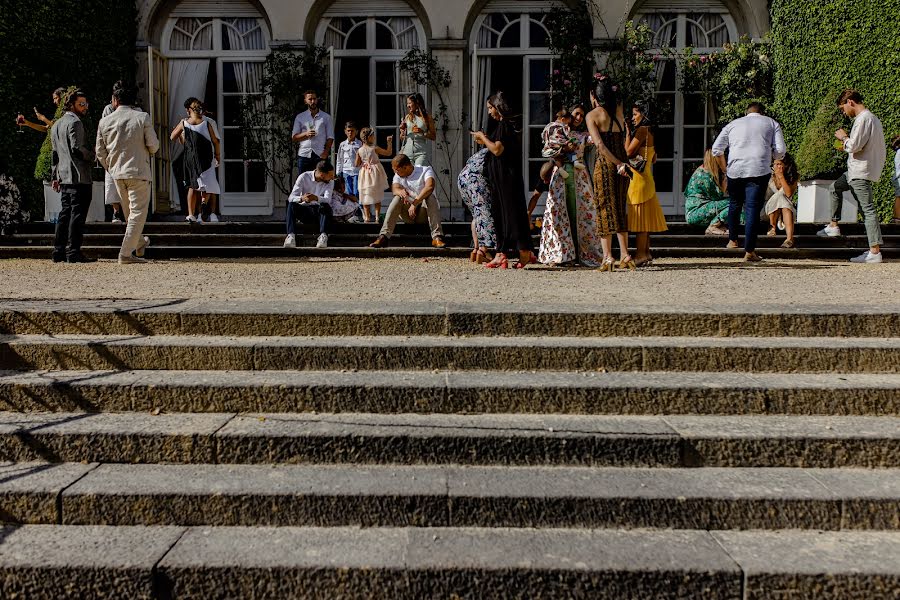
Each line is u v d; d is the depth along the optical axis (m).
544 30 13.74
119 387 3.96
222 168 13.98
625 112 13.24
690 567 2.91
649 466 3.58
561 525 3.25
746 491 3.30
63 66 12.03
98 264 8.03
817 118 11.14
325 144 11.16
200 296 5.40
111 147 7.89
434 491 3.28
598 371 4.25
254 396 3.94
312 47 13.57
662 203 13.84
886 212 11.24
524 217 7.50
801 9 12.34
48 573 2.93
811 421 3.82
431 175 9.25
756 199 8.23
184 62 13.95
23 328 4.59
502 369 4.25
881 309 4.63
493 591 2.90
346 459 3.60
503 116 7.37
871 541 3.15
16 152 11.32
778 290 5.79
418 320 4.55
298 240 9.72
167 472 3.50
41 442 3.63
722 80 13.30
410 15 13.78
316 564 2.94
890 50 11.02
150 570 2.92
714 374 4.20
